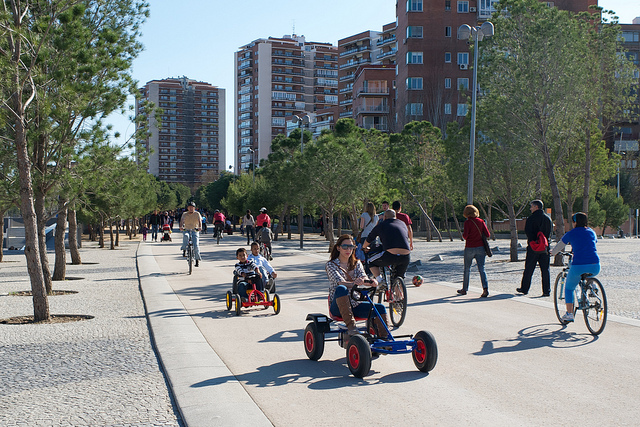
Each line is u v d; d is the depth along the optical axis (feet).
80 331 29.73
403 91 248.93
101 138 45.42
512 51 69.41
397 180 133.90
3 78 33.73
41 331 29.81
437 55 240.53
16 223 116.26
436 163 143.95
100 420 16.10
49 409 17.10
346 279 23.73
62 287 50.24
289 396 18.19
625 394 18.28
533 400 17.69
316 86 545.03
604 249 102.89
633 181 237.86
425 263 71.56
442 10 240.94
